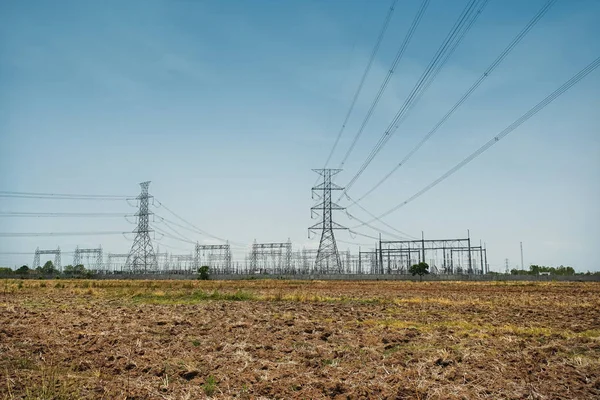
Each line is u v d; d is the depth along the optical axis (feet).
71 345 51.98
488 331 66.13
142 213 384.68
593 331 68.03
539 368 44.34
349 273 342.44
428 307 103.24
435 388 37.70
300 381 39.37
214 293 130.72
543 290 179.93
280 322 73.97
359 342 56.80
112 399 34.68
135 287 178.91
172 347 52.19
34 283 217.36
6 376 38.91
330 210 313.94
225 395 35.99
